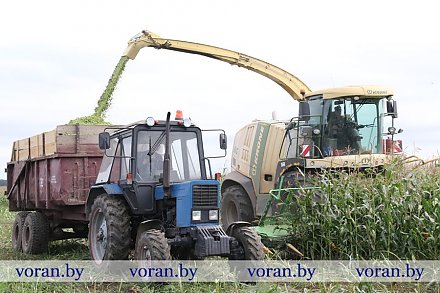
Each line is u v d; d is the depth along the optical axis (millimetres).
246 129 13219
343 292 6789
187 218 7633
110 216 8109
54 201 10289
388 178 8836
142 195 8156
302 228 9039
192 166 8438
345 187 8883
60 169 10000
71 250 11320
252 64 15203
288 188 9539
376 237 8430
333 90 11203
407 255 8211
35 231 10828
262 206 12258
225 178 13211
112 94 13484
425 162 9375
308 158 10719
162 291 7094
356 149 11242
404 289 7035
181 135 8492
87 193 10164
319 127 11227
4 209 20891
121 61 14086
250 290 7016
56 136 10016
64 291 7402
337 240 8703
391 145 11289
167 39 14562
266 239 9250
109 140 8352
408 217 8172
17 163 12164
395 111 11344
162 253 7113
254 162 12508
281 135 12031
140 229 7688
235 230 7754
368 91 11109
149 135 8383
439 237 7996
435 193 8336
